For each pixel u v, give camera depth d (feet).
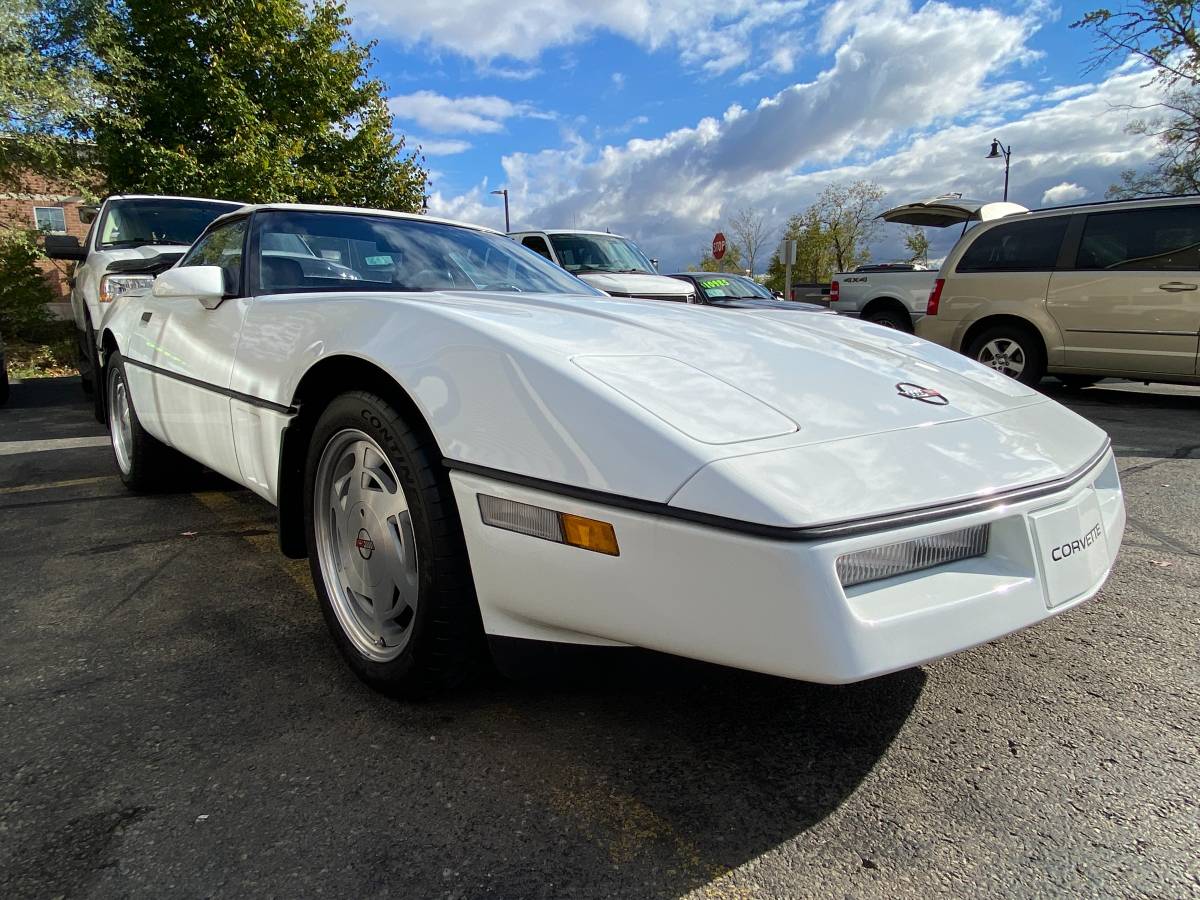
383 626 6.48
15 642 7.53
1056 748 5.79
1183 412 22.04
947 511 4.62
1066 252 22.99
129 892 4.32
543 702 6.42
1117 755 5.70
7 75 36.22
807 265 111.04
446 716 6.19
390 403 6.09
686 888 4.38
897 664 4.25
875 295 38.34
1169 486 13.53
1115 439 17.89
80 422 21.68
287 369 7.27
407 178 53.57
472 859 4.60
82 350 25.58
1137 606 8.43
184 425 9.91
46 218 70.03
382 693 6.44
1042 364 23.75
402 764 5.54
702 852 4.68
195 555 10.11
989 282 24.39
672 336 6.15
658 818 4.99
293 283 8.86
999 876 4.48
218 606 8.44
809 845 4.74
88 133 41.11
